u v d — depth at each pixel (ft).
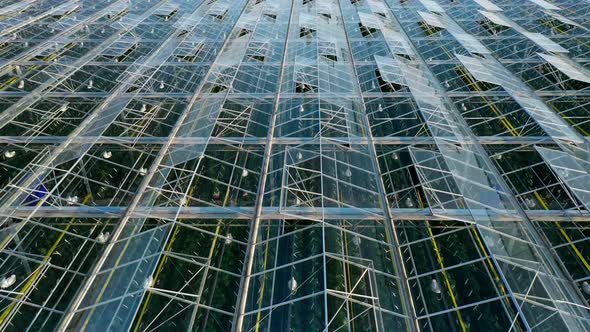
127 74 80.38
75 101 71.05
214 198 50.39
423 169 52.85
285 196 50.11
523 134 61.36
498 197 49.19
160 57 89.40
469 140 60.95
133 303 36.70
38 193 49.34
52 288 40.37
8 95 71.61
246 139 61.21
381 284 39.81
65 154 55.83
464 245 43.52
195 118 65.82
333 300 37.40
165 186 51.06
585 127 63.57
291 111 68.69
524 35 98.68
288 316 37.01
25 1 134.51
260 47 97.91
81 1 136.98
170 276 40.96
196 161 55.52
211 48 97.45
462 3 136.87
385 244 44.39
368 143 60.54
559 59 84.07
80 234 45.75
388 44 98.27
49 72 80.38
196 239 45.06
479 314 37.06
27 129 61.67
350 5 145.38
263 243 44.62
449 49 95.55
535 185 51.57
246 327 36.63
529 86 76.28
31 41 98.27
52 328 37.22
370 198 50.31
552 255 43.16
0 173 53.78
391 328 36.19
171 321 37.22
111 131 61.31
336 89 76.64
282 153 58.23
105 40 100.68
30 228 45.73
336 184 51.83
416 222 47.47
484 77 74.69
